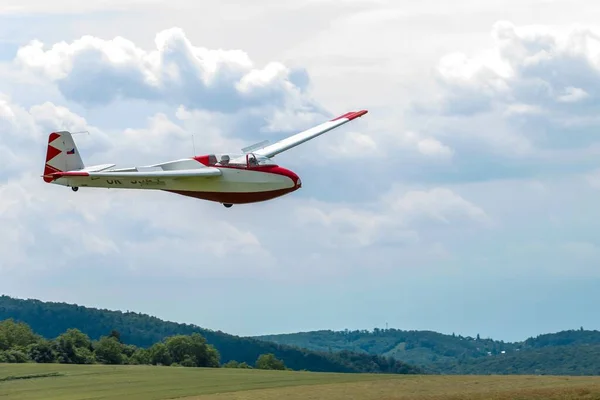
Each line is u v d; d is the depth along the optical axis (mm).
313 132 76188
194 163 61906
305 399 74438
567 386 66625
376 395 73062
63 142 64125
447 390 71938
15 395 96500
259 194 61312
